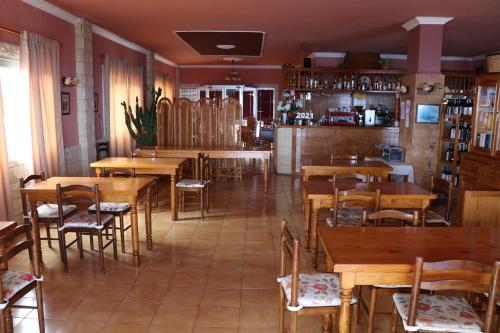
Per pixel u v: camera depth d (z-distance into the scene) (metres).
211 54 10.91
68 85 6.32
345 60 9.91
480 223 4.07
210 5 5.62
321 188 3.98
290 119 9.19
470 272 2.03
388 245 2.49
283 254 2.64
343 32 7.51
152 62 10.30
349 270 2.19
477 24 6.75
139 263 3.93
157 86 10.99
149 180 4.27
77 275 3.70
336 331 2.81
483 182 4.93
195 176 7.34
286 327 2.90
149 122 8.29
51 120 5.63
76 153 6.60
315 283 2.52
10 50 4.90
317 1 5.35
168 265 3.95
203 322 2.95
